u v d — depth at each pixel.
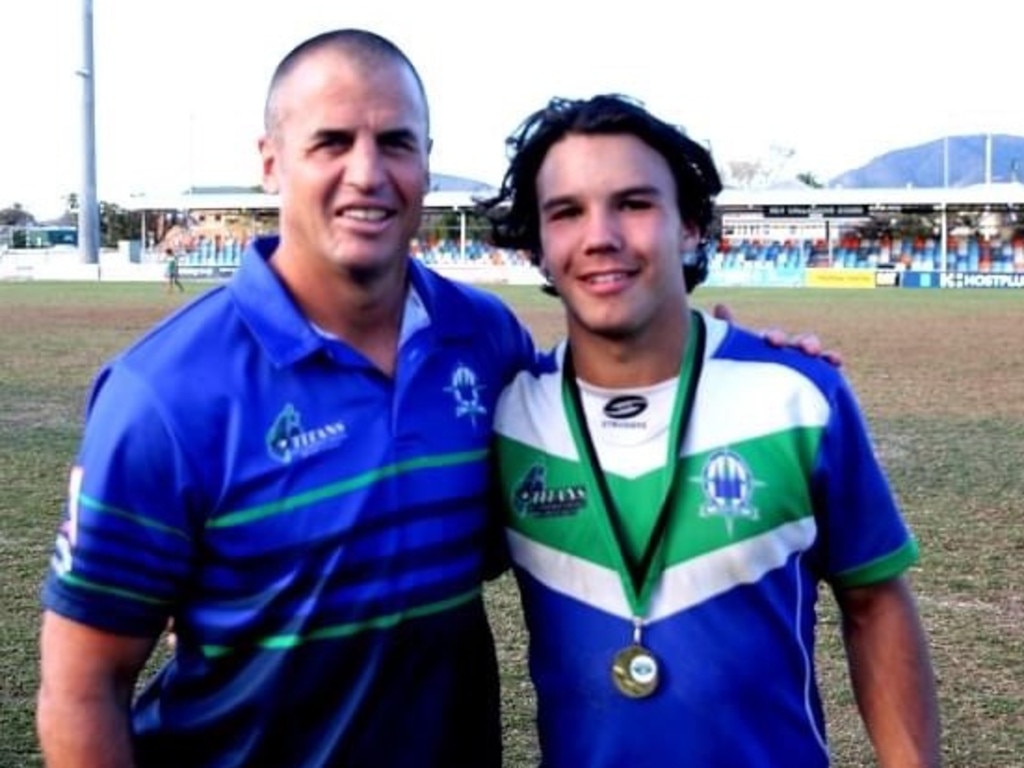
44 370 20.56
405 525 2.81
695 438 2.83
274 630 2.77
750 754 2.76
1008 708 5.95
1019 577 8.18
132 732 2.85
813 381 2.87
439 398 2.92
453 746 2.96
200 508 2.72
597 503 2.84
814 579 2.93
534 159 2.93
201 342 2.75
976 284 61.72
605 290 2.81
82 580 2.70
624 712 2.79
